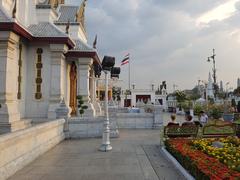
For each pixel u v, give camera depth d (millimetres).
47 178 7188
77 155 10219
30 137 9008
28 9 17047
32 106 16375
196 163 6910
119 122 20422
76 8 24203
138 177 7355
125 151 11094
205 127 12711
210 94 49500
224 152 8562
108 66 11836
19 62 15336
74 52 19047
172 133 12211
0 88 13312
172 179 7188
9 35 13273
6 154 7117
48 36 16094
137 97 61250
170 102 60375
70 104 19703
